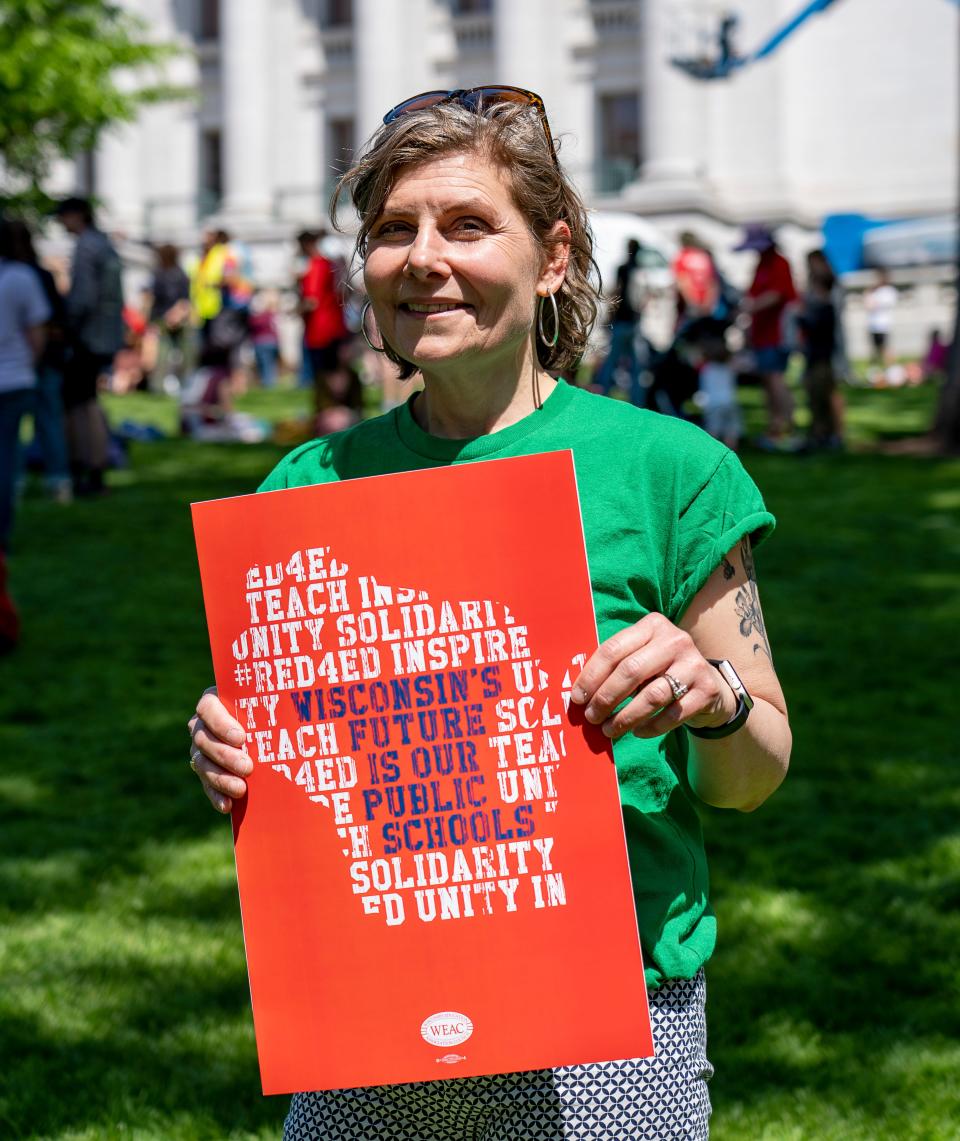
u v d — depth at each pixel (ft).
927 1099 11.69
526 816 6.49
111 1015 13.28
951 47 124.36
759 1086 11.96
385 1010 6.56
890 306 91.81
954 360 47.24
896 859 16.34
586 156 137.59
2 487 30.27
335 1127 6.95
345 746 6.59
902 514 36.14
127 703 22.21
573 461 6.56
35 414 37.24
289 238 134.62
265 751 6.67
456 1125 6.85
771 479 41.37
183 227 144.66
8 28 70.28
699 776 6.92
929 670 23.34
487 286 6.67
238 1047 12.74
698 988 6.98
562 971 6.48
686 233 57.88
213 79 151.02
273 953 6.64
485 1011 6.51
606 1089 6.69
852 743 20.01
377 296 6.91
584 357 7.65
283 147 148.46
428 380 7.11
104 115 72.90
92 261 37.09
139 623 26.63
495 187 6.72
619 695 6.30
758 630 6.91
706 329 47.32
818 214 127.44
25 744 20.45
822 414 47.96
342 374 46.83
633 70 135.64
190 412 51.65
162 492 38.99
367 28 140.05
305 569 6.64
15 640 24.76
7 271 29.55
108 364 38.29
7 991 13.62
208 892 15.88
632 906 6.44
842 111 127.03
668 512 6.82
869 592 28.63
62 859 16.67
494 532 6.53
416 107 6.89
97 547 32.58
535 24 135.44
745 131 126.31
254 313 77.87
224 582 6.74
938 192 124.67
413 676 6.56
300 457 7.59
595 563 6.77
